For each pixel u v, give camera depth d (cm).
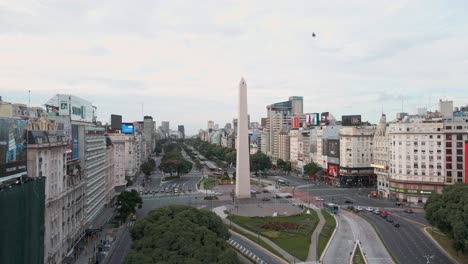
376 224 12188
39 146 7519
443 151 15338
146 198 17212
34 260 6738
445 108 19238
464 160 14888
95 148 12888
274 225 11656
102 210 14500
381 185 18000
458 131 15000
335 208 14025
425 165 15688
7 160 6322
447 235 9106
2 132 6141
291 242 10044
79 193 10556
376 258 8731
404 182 16125
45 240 7756
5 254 5731
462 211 8556
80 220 10638
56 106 11562
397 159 16438
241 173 16325
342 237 10619
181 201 16388
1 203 5638
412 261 8512
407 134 16062
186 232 6544
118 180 18800
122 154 19025
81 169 11056
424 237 10588
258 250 9462
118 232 11350
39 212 6988
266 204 15512
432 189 15488
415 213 13962
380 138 18388
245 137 16175
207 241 6391
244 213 13650
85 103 13512
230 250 6309
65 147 9225
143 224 7362
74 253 9344
